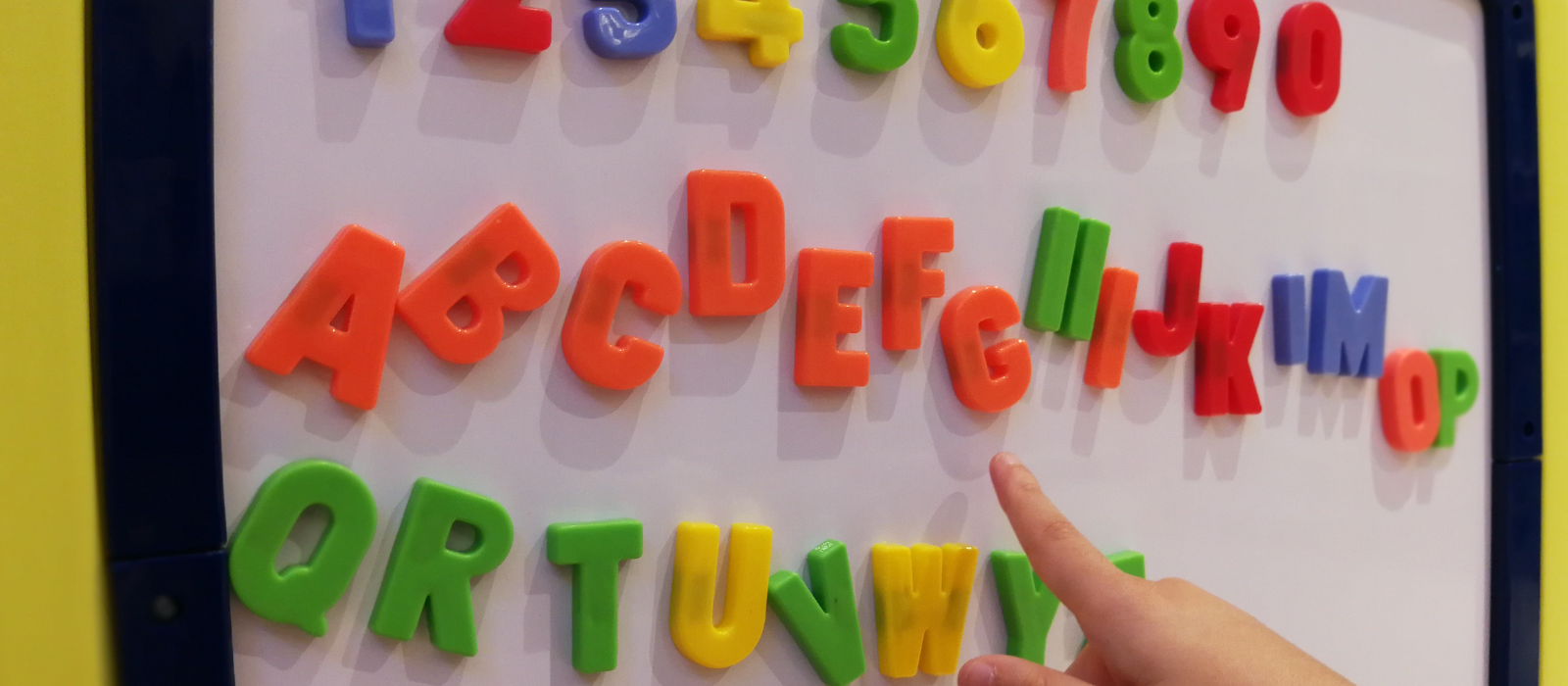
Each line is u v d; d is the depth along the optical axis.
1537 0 0.69
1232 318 0.59
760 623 0.48
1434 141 0.66
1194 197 0.58
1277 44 0.61
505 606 0.44
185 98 0.39
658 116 0.47
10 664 0.37
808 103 0.50
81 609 0.37
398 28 0.43
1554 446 0.69
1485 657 0.67
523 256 0.44
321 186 0.42
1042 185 0.54
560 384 0.45
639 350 0.45
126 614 0.38
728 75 0.48
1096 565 0.44
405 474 0.43
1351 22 0.63
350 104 0.42
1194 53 0.58
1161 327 0.56
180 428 0.39
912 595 0.51
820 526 0.50
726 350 0.48
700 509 0.48
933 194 0.52
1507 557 0.67
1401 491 0.65
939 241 0.51
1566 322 0.69
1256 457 0.60
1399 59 0.65
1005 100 0.54
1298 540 0.61
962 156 0.53
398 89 0.43
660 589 0.47
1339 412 0.63
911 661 0.51
